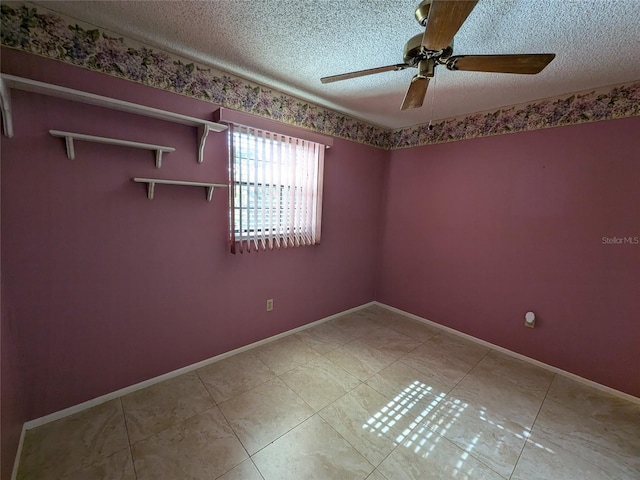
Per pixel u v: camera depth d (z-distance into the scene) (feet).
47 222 5.08
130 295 6.17
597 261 7.16
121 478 4.49
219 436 5.33
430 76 4.42
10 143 4.63
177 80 6.20
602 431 5.82
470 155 9.30
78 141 5.23
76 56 5.06
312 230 9.38
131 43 5.55
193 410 5.96
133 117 5.74
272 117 7.86
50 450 4.90
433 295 10.54
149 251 6.31
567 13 4.24
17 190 4.76
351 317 11.14
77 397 5.75
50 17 4.76
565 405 6.56
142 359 6.50
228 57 6.13
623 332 6.89
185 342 7.14
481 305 9.31
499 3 4.06
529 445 5.41
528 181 8.14
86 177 5.38
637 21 4.34
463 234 9.62
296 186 8.70
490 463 5.00
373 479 4.62
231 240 7.53
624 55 5.36
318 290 10.20
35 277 5.05
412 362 8.13
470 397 6.73
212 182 7.00
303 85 7.47
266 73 6.85
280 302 9.08
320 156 9.15
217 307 7.62
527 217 8.21
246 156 7.36
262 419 5.78
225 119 6.79
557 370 7.87
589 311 7.33
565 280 7.66
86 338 5.73
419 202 10.76
